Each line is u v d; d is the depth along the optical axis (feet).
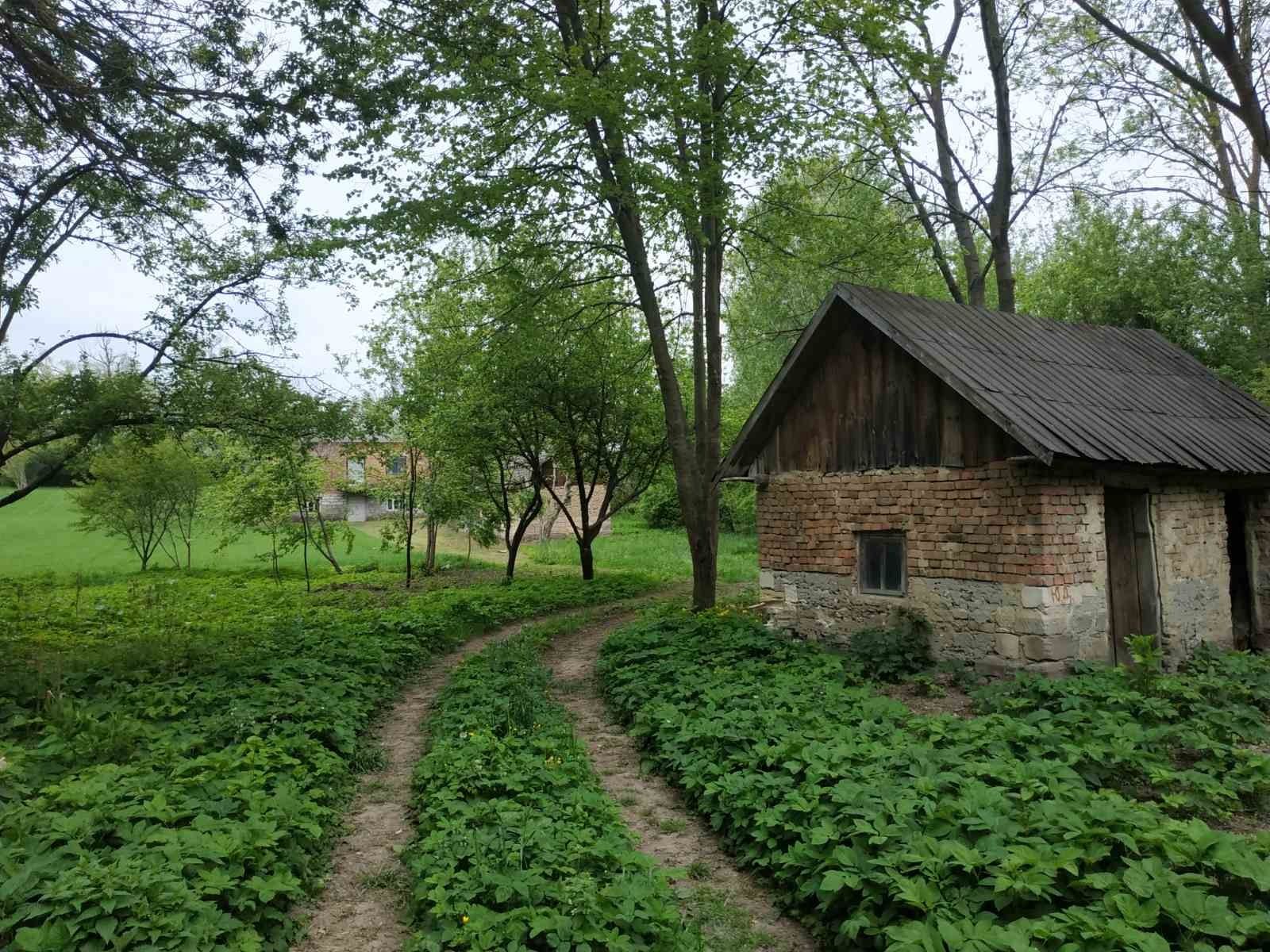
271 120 37.37
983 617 34.76
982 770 20.40
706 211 48.65
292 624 52.54
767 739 24.98
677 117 48.42
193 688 33.01
